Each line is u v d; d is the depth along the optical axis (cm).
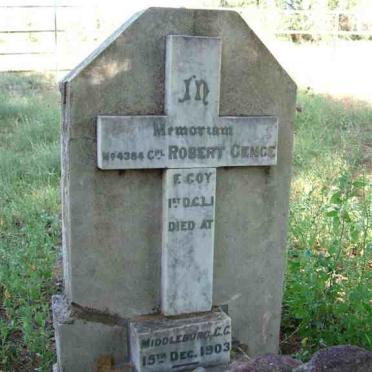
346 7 576
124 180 114
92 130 109
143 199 116
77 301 116
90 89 108
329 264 142
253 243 127
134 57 109
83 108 108
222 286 127
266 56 119
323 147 264
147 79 111
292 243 175
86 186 112
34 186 224
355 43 541
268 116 121
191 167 116
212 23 113
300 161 244
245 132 118
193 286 121
